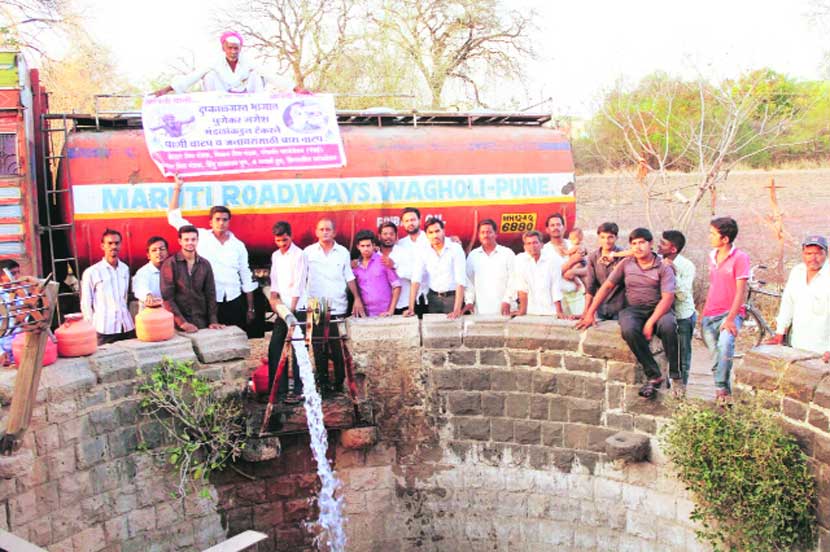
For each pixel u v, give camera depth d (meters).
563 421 8.59
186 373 7.87
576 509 8.61
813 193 18.44
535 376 8.69
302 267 8.91
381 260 9.31
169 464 7.96
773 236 17.14
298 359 8.24
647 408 8.05
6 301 5.77
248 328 10.11
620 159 21.02
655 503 8.05
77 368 7.23
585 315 8.41
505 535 8.98
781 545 6.87
